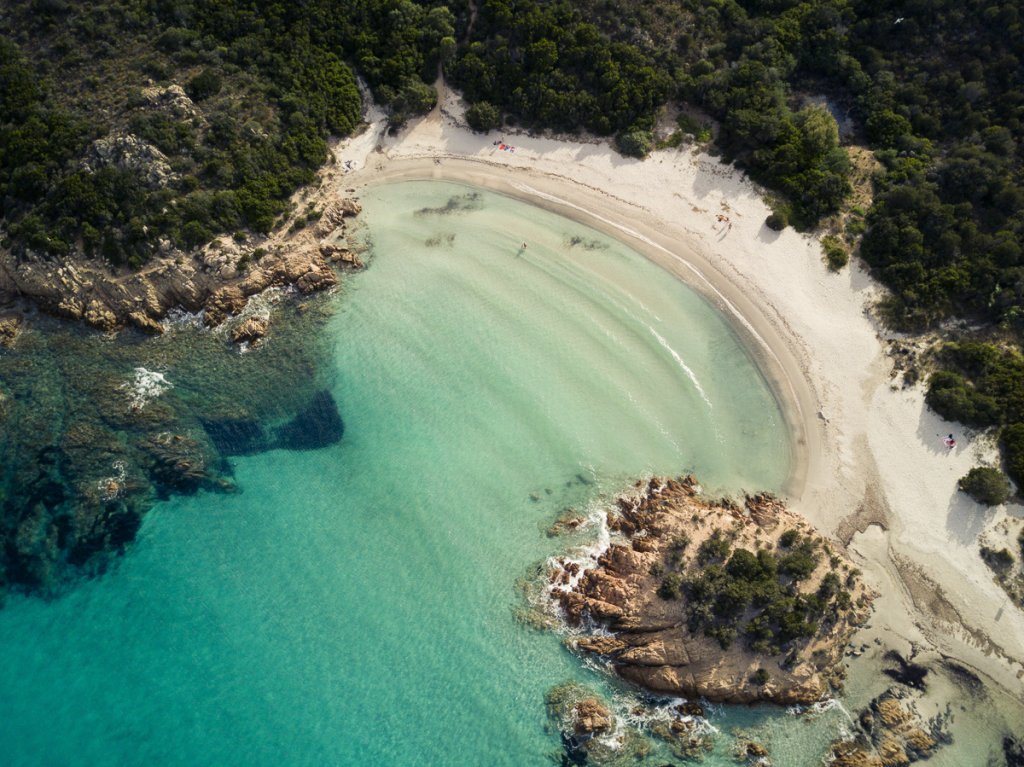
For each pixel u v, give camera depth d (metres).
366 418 59.25
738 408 60.53
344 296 65.50
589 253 68.50
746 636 47.94
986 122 68.75
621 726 46.94
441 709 47.38
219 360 61.53
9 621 49.88
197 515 54.50
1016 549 53.41
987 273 62.09
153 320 62.28
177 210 63.19
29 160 62.53
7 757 45.19
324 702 47.41
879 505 56.06
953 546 54.06
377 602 51.16
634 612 49.25
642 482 56.53
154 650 49.12
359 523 54.50
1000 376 58.53
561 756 46.00
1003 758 46.66
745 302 65.19
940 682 49.19
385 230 69.69
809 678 47.75
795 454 58.50
